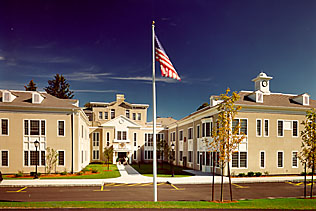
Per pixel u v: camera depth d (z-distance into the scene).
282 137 33.38
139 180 27.88
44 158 33.62
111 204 14.58
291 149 33.56
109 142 55.41
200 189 22.78
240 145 31.72
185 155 46.34
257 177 30.33
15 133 33.41
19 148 33.31
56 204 14.59
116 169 41.78
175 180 27.42
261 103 33.03
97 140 56.41
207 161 36.38
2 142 33.03
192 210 13.46
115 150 54.03
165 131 60.03
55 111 34.44
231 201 16.33
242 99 33.53
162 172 36.81
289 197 19.64
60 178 29.28
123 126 56.38
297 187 24.33
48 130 34.06
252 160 31.97
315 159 17.67
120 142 55.34
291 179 28.19
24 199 17.94
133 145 56.62
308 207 14.52
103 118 63.44
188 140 44.69
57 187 23.55
